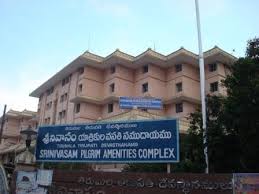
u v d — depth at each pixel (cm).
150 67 4669
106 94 4794
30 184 1269
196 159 1430
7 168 1449
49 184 1252
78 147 1330
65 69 5047
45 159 1369
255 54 1392
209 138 1343
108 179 1185
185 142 1507
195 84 4609
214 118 1438
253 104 1230
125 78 4781
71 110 4878
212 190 1055
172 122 1209
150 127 1231
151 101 3275
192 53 4509
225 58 4362
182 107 4400
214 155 1345
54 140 1377
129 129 1262
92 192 1191
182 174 1104
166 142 1198
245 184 1020
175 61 4606
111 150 1272
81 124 1349
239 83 1318
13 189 1278
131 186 1152
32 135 1447
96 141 1306
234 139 1335
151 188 1127
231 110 1300
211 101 1462
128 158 1236
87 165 1980
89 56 4753
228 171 1354
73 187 1220
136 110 3019
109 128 1297
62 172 1252
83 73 4825
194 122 1527
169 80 4716
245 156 1272
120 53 4669
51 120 5381
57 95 5419
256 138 1226
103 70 5003
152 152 1207
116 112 4516
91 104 4762
